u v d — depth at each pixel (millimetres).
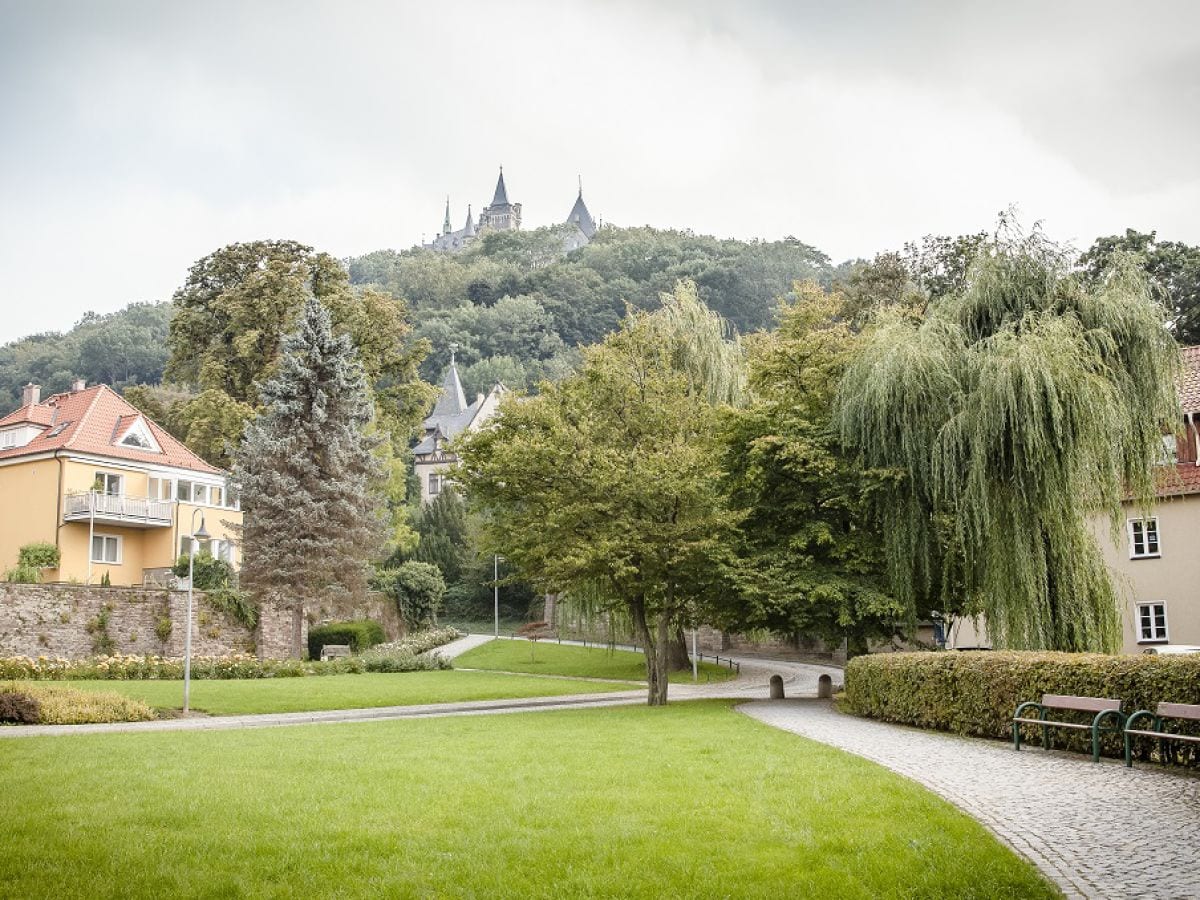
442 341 149625
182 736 18469
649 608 31375
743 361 37844
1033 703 15969
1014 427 22844
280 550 43469
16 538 49312
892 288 57969
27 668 33344
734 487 27953
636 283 163125
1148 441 24141
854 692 22422
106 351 117688
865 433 25688
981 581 24406
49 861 8609
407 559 79250
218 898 7777
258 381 55344
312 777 12711
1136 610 35812
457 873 8258
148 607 40875
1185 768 13430
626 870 8297
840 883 7961
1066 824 9859
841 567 26438
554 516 25781
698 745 15914
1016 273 25484
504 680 39812
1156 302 25266
